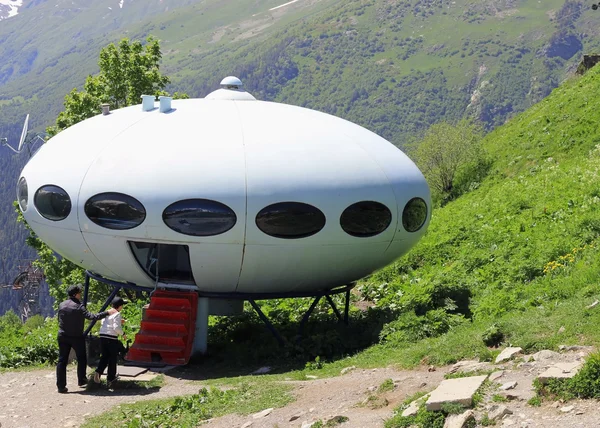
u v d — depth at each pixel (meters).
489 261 17.95
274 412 10.20
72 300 13.33
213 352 15.55
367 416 9.12
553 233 17.66
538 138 32.78
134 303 23.05
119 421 11.16
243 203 13.73
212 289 15.09
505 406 8.12
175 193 13.78
